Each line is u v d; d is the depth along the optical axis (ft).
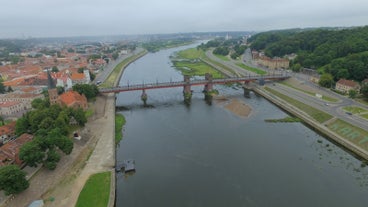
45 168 321.32
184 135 447.83
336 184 305.73
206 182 312.50
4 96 621.72
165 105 633.20
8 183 259.19
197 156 373.81
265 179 316.60
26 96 618.85
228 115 546.67
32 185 291.17
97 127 460.55
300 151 384.88
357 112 486.79
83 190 286.87
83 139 404.16
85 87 593.42
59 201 271.28
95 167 332.39
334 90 638.94
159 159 367.86
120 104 649.61
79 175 315.17
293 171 333.01
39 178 303.68
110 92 651.66
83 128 448.65
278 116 535.60
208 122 506.89
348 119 453.17
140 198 286.66
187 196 288.30
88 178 308.19
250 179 317.01
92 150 376.27
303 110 534.37
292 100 596.29
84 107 533.96
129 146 410.11
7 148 335.26
